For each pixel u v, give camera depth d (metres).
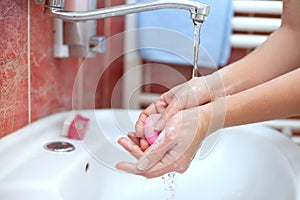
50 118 0.64
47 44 0.64
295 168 0.53
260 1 0.90
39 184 0.45
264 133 0.69
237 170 0.66
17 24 0.53
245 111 0.46
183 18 0.87
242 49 0.95
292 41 0.59
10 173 0.47
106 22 0.87
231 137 0.71
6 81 0.52
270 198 0.54
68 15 0.51
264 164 0.61
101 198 0.61
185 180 0.65
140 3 0.49
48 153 0.54
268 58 0.58
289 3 0.59
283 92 0.46
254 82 0.57
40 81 0.62
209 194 0.65
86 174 0.56
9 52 0.52
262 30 0.90
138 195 0.63
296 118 0.94
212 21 0.87
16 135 0.55
